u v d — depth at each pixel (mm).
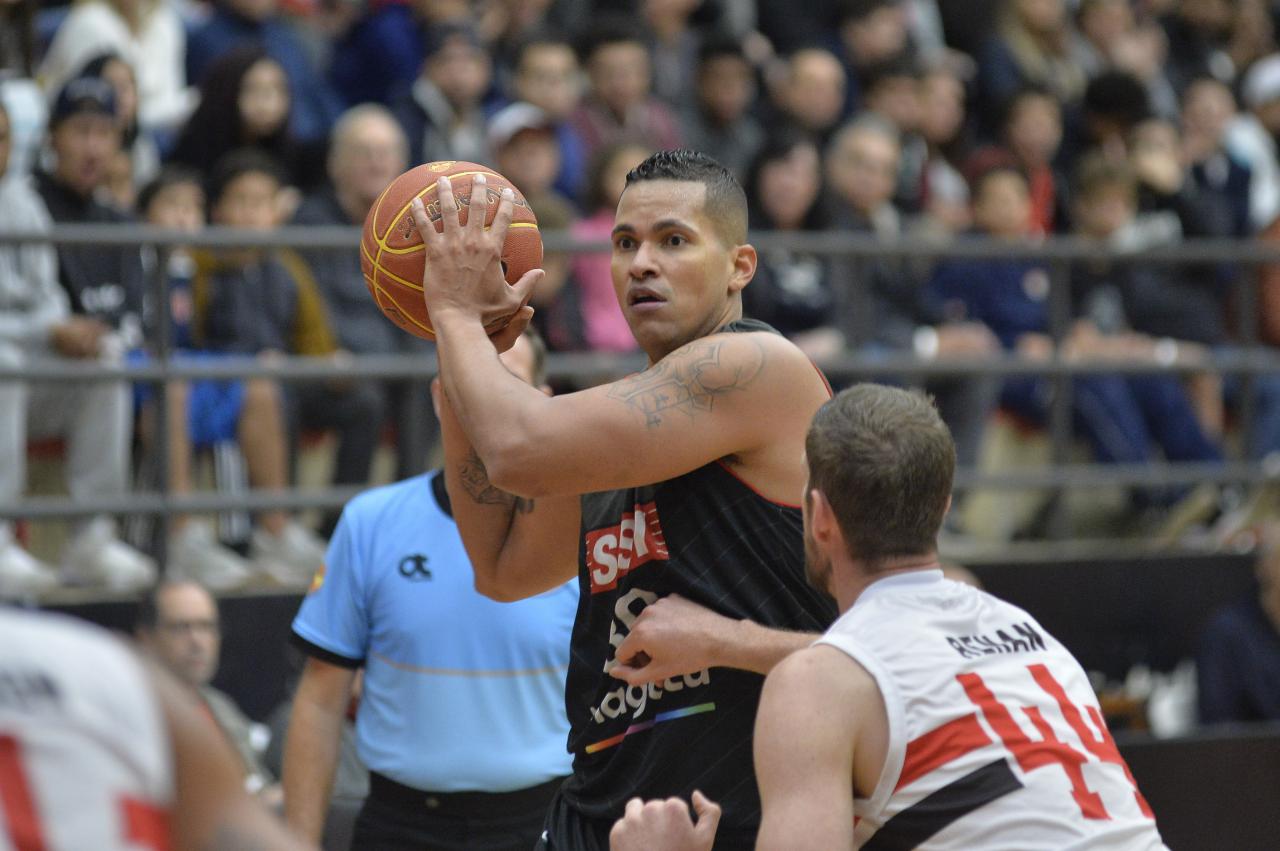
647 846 9617
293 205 26141
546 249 23766
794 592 10883
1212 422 28594
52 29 28938
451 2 30938
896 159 29891
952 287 27812
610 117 30344
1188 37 41562
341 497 22453
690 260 11039
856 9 35719
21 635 5734
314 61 32031
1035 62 36781
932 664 9125
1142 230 31891
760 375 10617
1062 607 26625
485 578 12141
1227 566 27609
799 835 8648
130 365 21281
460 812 14875
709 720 10852
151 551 22047
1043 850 8805
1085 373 26734
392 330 24016
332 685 15125
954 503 27609
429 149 28297
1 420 20875
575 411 10352
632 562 11141
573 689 11625
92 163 22812
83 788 5605
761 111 33062
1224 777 22953
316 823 14812
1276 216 31312
